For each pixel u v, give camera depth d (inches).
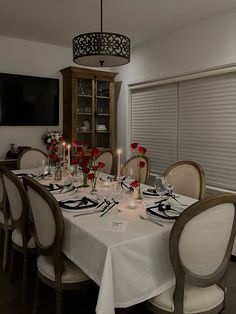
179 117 154.1
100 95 183.8
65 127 180.9
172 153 160.1
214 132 135.3
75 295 87.0
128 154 189.6
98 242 56.9
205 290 59.4
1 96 161.8
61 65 183.3
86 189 100.6
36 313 74.9
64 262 70.1
